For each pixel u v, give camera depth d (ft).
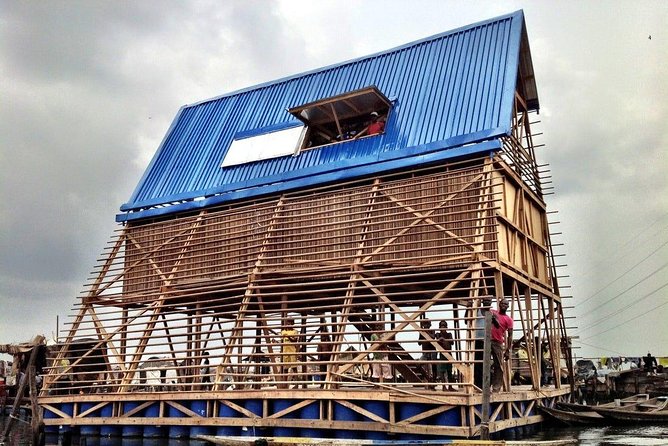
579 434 54.39
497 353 51.39
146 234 76.54
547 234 74.13
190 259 71.46
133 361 62.49
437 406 46.14
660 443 46.39
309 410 50.78
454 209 57.98
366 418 48.60
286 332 64.08
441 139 62.80
